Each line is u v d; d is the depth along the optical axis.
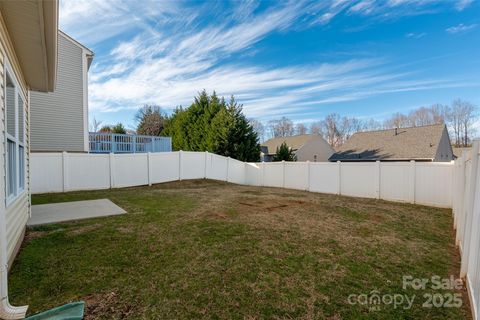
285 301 2.50
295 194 9.78
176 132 22.09
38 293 2.52
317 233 4.66
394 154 18.94
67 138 11.39
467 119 31.59
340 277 3.02
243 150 17.25
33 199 7.54
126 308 2.32
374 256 3.66
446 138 19.80
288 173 12.30
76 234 4.26
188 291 2.64
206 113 18.97
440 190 7.48
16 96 3.63
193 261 3.35
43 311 2.24
